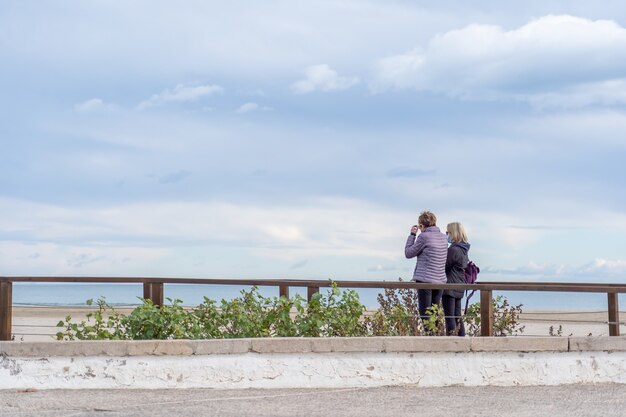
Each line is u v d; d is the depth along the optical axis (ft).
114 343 29.07
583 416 24.47
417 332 38.29
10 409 25.05
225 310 34.81
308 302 35.27
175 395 27.86
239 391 28.89
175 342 29.32
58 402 26.25
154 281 35.65
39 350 28.86
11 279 35.35
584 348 31.40
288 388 29.66
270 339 29.86
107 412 24.50
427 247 39.73
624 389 29.96
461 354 30.66
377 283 35.50
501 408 25.84
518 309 43.37
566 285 33.58
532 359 31.01
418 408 25.71
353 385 30.01
